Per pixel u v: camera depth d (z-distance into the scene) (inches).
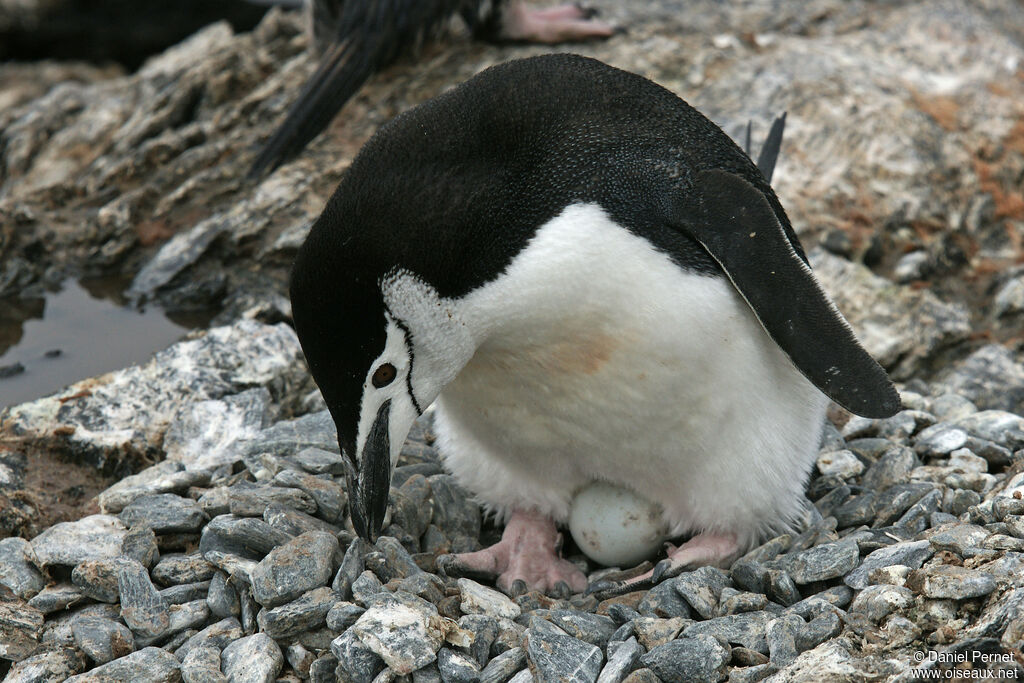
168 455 325.4
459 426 278.5
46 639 252.8
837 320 241.4
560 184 241.8
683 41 529.3
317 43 522.6
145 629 249.3
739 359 248.2
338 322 230.7
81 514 309.4
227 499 283.1
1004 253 447.8
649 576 270.5
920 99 495.8
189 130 496.4
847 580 246.7
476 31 522.9
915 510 272.2
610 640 240.1
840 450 313.9
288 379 366.9
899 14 568.7
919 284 421.4
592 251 235.9
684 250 241.8
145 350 392.8
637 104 261.0
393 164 233.8
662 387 246.5
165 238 444.1
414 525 286.5
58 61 810.8
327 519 278.4
